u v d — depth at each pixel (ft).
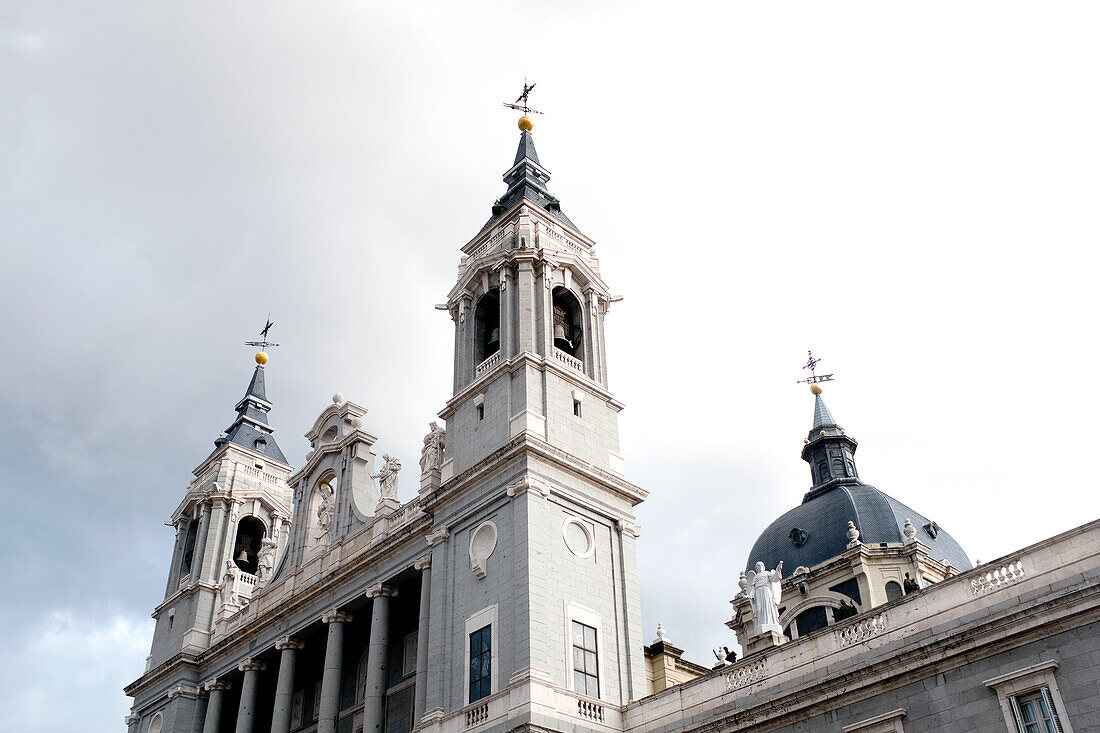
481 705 122.72
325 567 170.71
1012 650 90.38
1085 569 88.69
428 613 140.36
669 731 117.50
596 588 134.62
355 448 180.45
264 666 180.96
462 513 141.28
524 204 165.78
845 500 285.84
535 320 152.87
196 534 222.89
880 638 101.14
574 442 144.15
